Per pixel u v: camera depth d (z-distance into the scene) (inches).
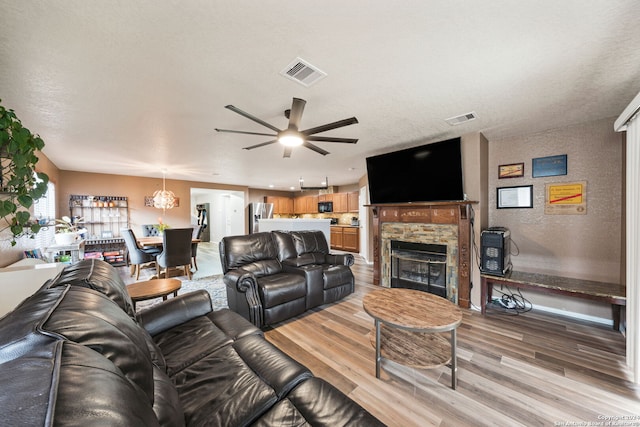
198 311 75.5
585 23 50.9
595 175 107.0
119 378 23.6
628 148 76.5
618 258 102.1
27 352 23.9
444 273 134.6
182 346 59.6
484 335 95.1
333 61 64.1
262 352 54.6
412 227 146.3
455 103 89.5
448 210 130.5
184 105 88.0
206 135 119.7
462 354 82.4
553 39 56.1
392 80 73.5
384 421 56.4
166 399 34.7
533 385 67.9
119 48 57.6
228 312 77.7
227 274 107.9
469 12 48.2
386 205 150.9
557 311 115.9
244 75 69.9
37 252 112.0
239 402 40.7
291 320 110.8
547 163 118.0
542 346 87.4
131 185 236.1
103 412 17.9
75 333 28.3
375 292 93.1
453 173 125.6
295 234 146.9
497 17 49.5
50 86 73.5
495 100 87.2
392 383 69.2
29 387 17.9
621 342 90.0
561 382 69.1
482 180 124.7
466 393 65.2
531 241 122.1
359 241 297.4
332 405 39.0
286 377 45.4
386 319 69.2
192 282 171.9
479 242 121.9
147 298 85.0
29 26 49.6
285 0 44.9
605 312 105.0
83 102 84.0
